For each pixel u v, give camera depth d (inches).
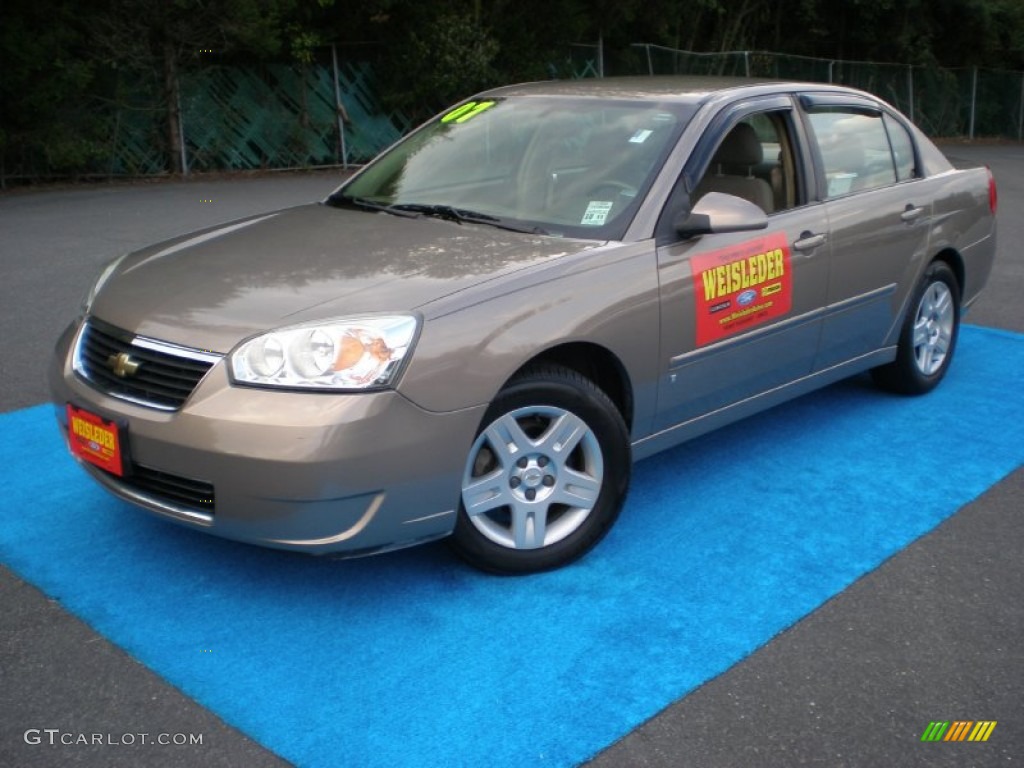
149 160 645.9
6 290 304.5
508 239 147.7
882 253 194.2
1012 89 1304.1
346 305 125.6
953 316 223.9
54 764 101.5
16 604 130.2
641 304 144.2
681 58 944.3
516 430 133.8
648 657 122.1
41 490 163.8
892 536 155.9
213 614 129.0
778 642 126.3
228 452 117.0
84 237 399.5
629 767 103.3
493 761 103.3
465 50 705.0
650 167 155.9
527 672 118.4
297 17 668.1
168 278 140.9
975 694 117.1
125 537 148.6
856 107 201.0
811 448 190.9
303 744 105.2
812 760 105.3
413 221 158.9
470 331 125.8
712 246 156.7
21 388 214.7
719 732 109.0
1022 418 208.7
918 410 212.5
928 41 1195.3
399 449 120.1
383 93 722.2
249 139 680.4
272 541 120.6
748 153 172.1
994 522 161.5
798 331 176.1
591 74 856.3
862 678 119.5
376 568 141.5
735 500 167.6
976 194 227.1
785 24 1138.7
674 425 158.4
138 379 127.5
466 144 178.5
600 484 142.8
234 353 120.5
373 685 115.3
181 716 109.3
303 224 161.6
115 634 124.1
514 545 137.8
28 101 567.8
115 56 601.9
